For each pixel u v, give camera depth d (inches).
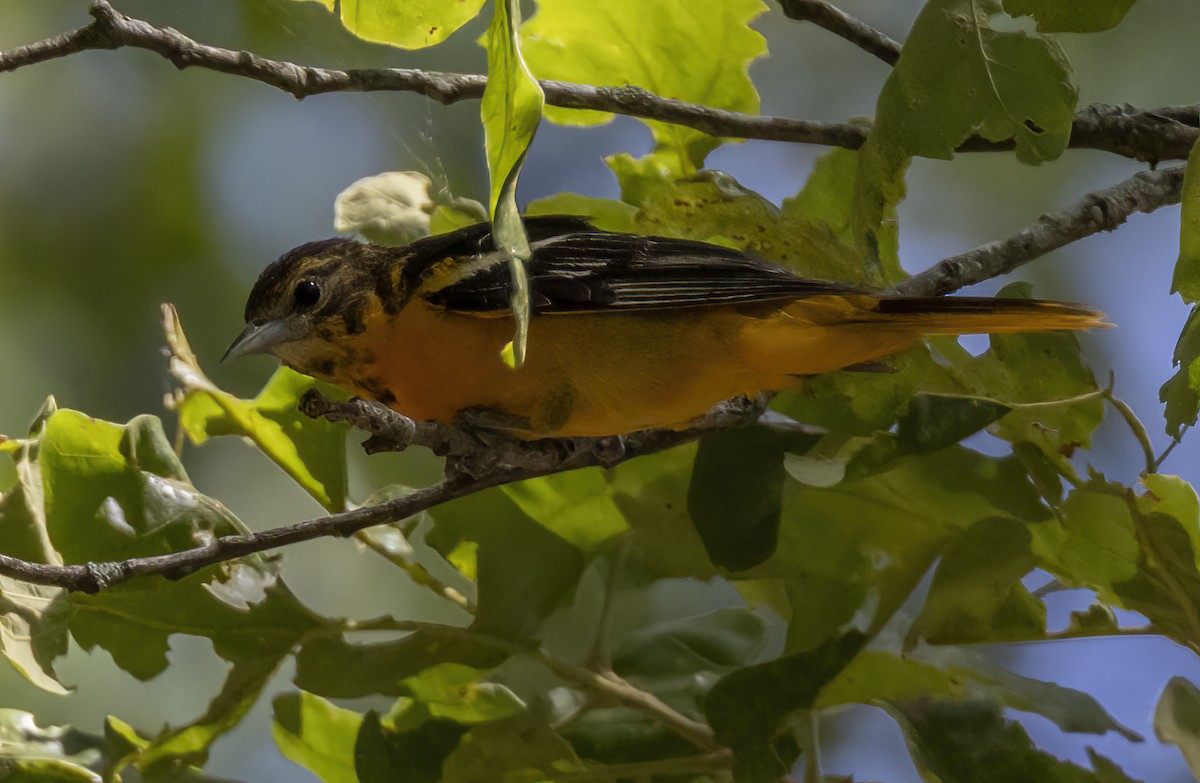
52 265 479.2
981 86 284.8
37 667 290.5
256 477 471.2
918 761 287.3
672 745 309.1
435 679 305.7
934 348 305.4
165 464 305.4
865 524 306.5
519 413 301.3
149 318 481.7
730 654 337.4
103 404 467.5
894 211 318.3
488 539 316.2
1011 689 297.3
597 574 322.7
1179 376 248.7
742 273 290.2
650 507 320.2
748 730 287.4
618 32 347.9
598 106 313.7
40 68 494.3
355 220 335.3
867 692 292.0
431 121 445.7
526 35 348.2
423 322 294.7
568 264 290.8
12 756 285.3
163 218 491.5
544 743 300.2
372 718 300.4
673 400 298.4
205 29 441.1
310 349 304.0
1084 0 274.4
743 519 304.3
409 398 306.7
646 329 291.6
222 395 317.7
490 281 290.5
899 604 299.7
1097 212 317.1
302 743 307.1
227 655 299.4
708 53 348.5
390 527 323.6
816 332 289.9
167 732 295.4
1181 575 288.0
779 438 307.3
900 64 288.8
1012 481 302.0
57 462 301.4
